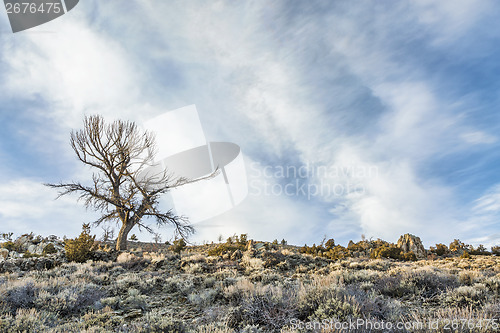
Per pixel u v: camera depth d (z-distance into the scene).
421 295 8.12
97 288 10.54
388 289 8.52
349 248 37.41
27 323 6.38
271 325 6.02
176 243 31.80
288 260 18.89
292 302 6.67
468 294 7.20
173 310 8.49
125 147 26.77
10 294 8.66
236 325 6.21
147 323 6.33
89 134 25.81
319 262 19.20
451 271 12.30
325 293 6.73
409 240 33.91
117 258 19.88
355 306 5.91
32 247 27.64
